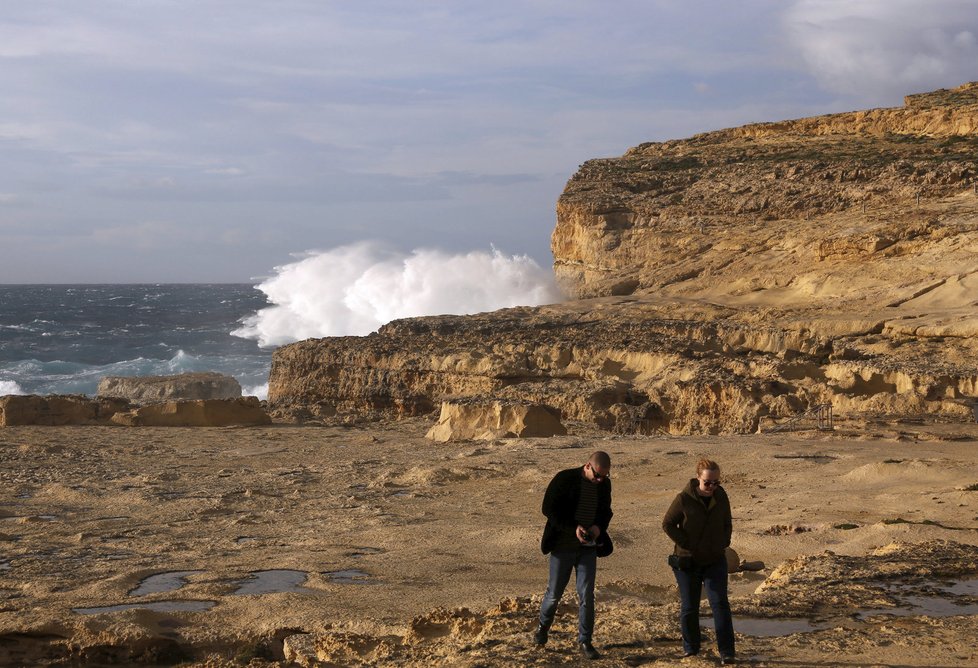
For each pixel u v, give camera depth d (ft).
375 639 40.37
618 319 277.23
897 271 264.93
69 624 45.98
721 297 294.87
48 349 472.85
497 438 142.20
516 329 282.77
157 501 97.14
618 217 393.70
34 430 176.14
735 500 84.43
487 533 74.49
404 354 237.45
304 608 50.67
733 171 409.28
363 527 79.97
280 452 143.64
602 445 122.52
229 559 67.00
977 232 266.57
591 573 33.04
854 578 44.39
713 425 166.50
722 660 31.45
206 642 45.42
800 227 324.60
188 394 285.64
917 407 146.41
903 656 31.71
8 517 89.71
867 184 348.79
